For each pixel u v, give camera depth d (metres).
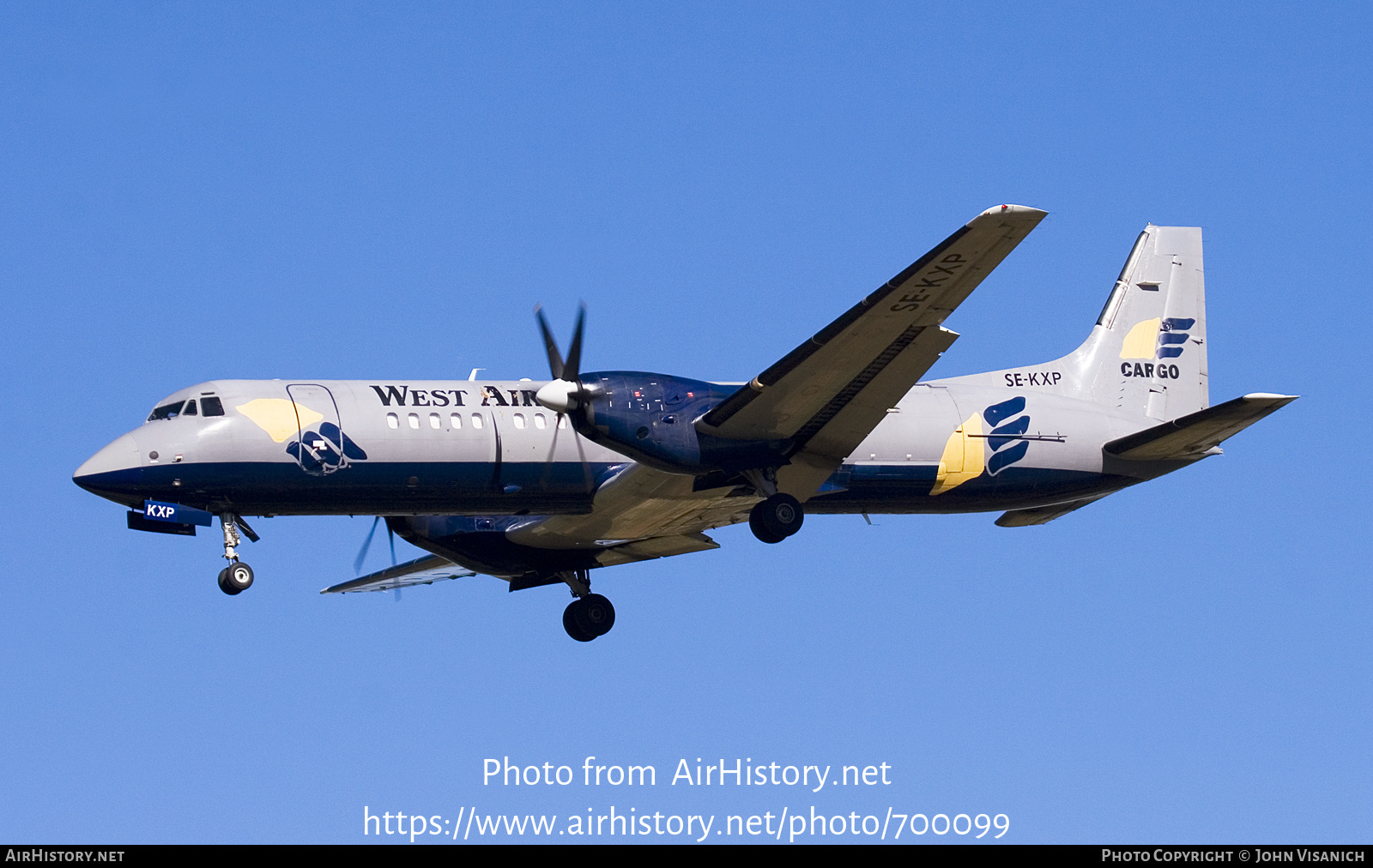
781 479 80.12
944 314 68.75
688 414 75.00
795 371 71.31
